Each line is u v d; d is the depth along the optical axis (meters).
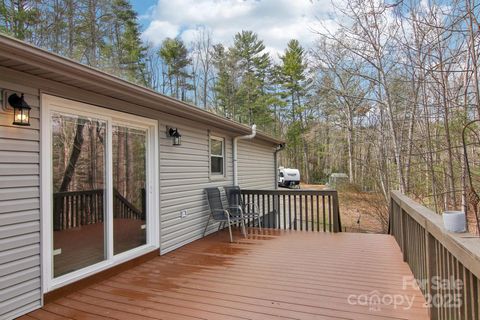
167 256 4.82
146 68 18.48
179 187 5.50
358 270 3.98
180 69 21.38
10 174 2.84
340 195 11.37
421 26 5.62
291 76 25.06
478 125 5.09
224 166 7.40
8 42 2.34
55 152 3.34
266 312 2.81
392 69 7.98
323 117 21.08
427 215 2.66
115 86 3.51
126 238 4.32
